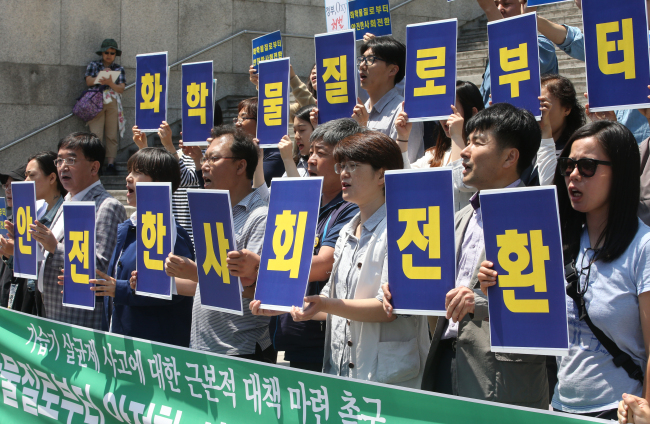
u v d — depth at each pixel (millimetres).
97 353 3445
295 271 2520
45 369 3756
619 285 2156
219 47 10375
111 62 9406
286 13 10734
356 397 2387
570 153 2314
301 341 3145
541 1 4465
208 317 3230
